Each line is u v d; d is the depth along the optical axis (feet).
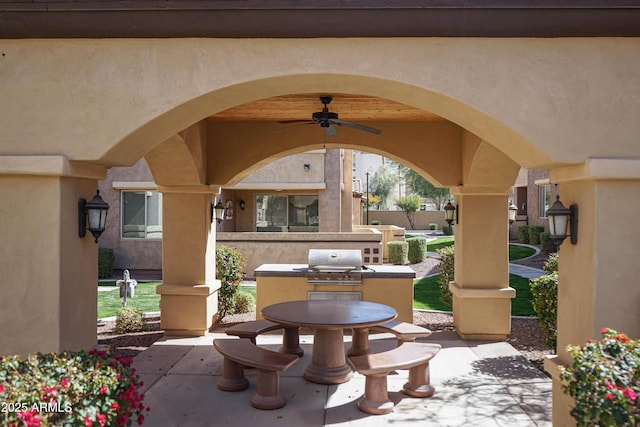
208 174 31.12
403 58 14.90
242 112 28.40
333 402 20.29
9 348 15.10
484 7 14.28
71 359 12.68
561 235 15.51
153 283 53.78
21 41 15.29
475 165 27.81
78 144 15.28
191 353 26.91
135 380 13.25
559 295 16.42
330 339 22.75
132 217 61.67
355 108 27.17
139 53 15.24
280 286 32.42
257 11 14.61
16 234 15.14
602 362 11.85
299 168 64.28
